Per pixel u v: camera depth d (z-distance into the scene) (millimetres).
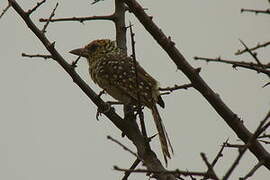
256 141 7656
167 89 8227
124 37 10156
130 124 9406
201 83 8141
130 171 6336
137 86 7492
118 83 11125
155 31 8203
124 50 10234
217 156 7172
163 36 8203
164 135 9375
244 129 8000
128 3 8234
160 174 6637
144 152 8227
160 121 9734
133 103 10508
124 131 9383
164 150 9078
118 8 10078
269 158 7590
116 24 10117
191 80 8164
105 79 11438
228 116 8078
